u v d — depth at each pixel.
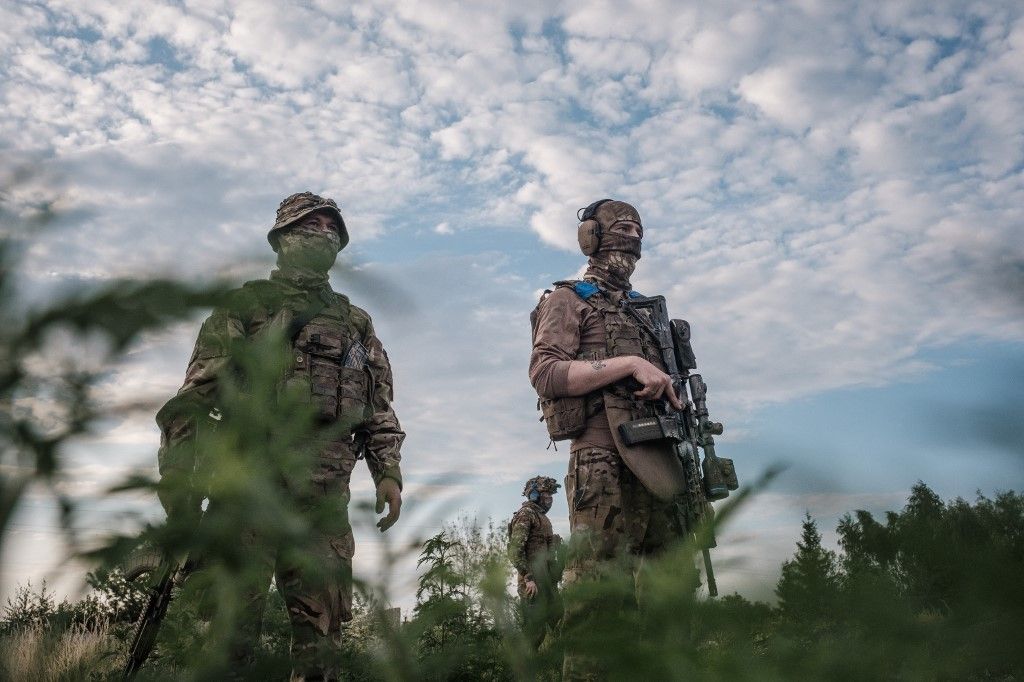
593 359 3.62
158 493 0.29
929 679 0.26
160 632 0.38
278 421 0.35
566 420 3.46
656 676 0.32
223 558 0.31
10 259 0.26
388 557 0.36
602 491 3.30
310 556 0.33
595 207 4.00
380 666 0.36
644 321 3.72
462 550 0.39
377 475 3.25
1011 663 0.25
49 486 0.27
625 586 0.38
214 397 0.34
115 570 0.28
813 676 0.28
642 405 3.38
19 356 0.26
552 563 0.41
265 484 0.32
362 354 3.24
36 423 0.27
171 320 0.27
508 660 0.37
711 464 3.41
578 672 0.37
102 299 0.26
